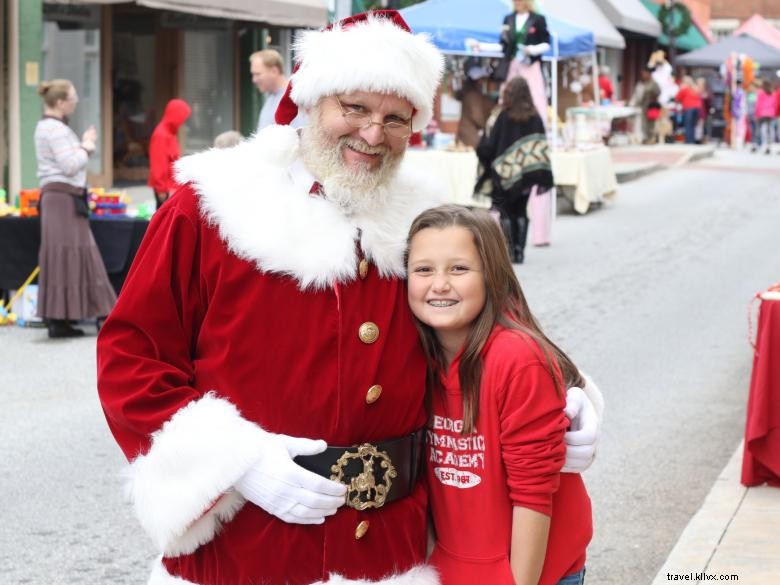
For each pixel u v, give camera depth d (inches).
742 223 599.8
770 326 200.5
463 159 542.6
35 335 336.5
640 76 1375.5
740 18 1763.0
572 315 367.6
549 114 614.9
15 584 167.6
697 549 172.9
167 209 95.3
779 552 171.6
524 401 95.2
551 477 95.7
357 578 93.8
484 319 97.8
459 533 99.0
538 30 536.7
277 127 99.0
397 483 96.9
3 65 533.0
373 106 94.7
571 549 101.9
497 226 98.9
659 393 278.1
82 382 283.4
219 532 93.3
